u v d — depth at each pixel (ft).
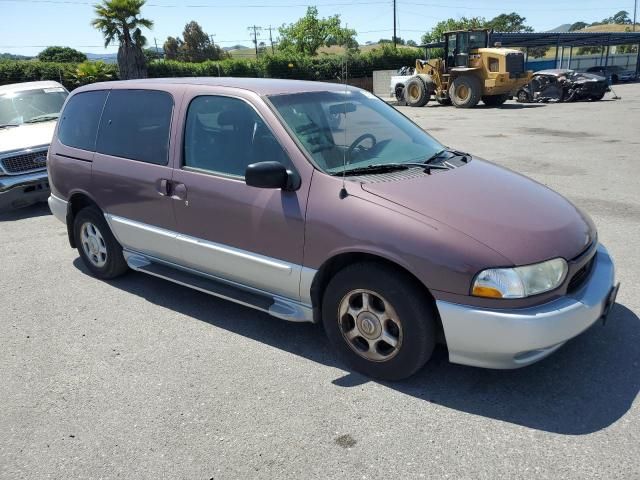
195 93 13.30
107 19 103.30
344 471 8.59
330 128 12.38
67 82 105.40
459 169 12.18
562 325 9.23
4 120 29.14
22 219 25.55
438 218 9.82
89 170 15.64
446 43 74.95
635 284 14.71
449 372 11.10
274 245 11.58
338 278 10.82
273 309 12.05
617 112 59.72
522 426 9.42
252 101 12.23
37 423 10.19
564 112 62.28
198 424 9.91
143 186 14.05
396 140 13.10
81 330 13.83
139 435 9.70
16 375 11.88
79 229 16.96
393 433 9.41
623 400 9.97
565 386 10.46
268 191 11.59
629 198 23.41
